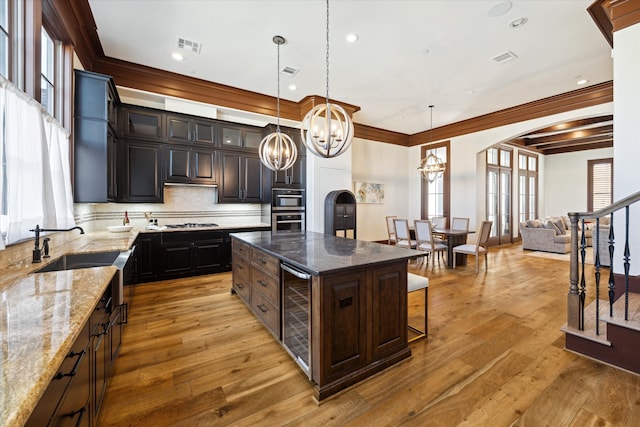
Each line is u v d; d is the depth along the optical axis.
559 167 9.76
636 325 2.01
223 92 4.94
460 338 2.56
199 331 2.69
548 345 2.43
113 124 3.65
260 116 5.37
